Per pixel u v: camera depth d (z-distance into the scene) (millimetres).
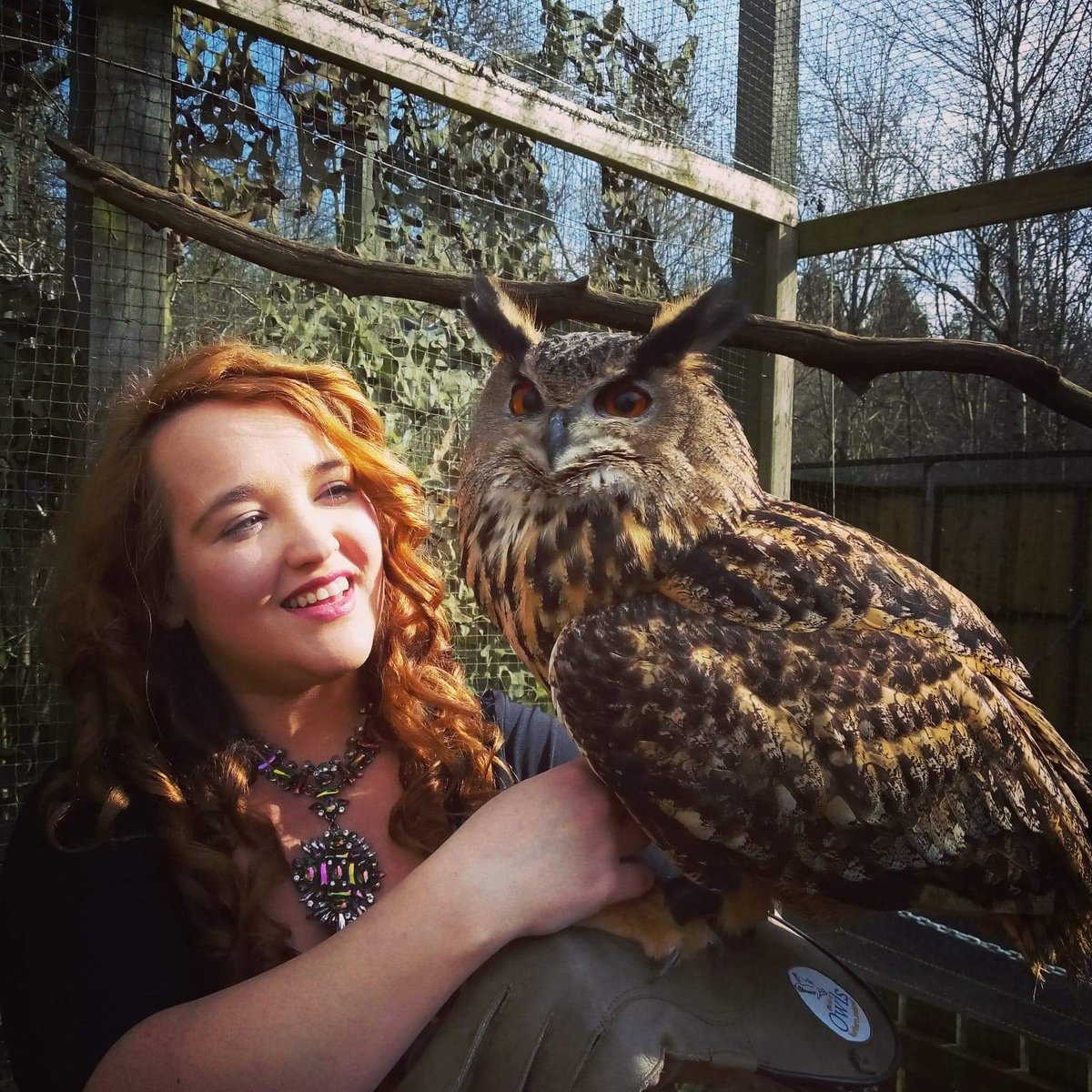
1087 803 832
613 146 1280
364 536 707
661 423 831
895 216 1365
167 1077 542
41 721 1084
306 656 677
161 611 709
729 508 824
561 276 1459
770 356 1492
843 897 737
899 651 758
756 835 700
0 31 1026
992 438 2262
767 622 746
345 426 747
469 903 577
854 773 714
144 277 1059
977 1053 1355
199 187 1133
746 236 1468
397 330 1369
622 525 796
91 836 653
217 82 1142
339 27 1066
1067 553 1878
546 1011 591
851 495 2217
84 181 963
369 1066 548
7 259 1062
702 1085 700
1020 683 849
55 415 1058
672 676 709
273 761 718
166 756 692
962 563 2035
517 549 837
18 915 638
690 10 1453
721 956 679
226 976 629
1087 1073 1239
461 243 1369
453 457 1438
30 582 1067
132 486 708
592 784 675
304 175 1222
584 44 1361
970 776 752
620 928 641
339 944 567
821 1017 662
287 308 1263
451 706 783
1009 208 1240
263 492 667
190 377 696
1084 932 797
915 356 938
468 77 1157
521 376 900
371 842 717
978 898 767
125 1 1032
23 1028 606
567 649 734
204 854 643
